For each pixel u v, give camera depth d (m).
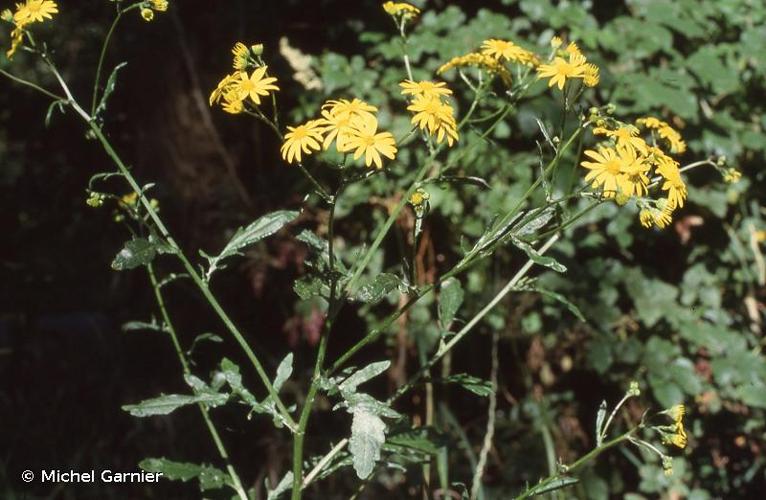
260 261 1.24
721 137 1.19
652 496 1.25
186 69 1.32
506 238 0.73
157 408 0.74
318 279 0.74
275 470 1.28
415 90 0.73
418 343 1.14
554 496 1.15
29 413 1.39
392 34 1.21
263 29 1.28
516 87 0.83
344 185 0.71
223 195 1.30
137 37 1.40
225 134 1.30
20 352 1.48
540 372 1.22
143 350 1.43
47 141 1.61
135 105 1.41
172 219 1.34
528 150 1.17
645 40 1.17
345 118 0.70
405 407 1.24
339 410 1.32
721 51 1.22
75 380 1.44
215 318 1.34
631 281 1.18
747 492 1.26
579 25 1.18
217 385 0.82
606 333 1.16
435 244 1.20
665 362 1.17
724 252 1.23
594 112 0.72
